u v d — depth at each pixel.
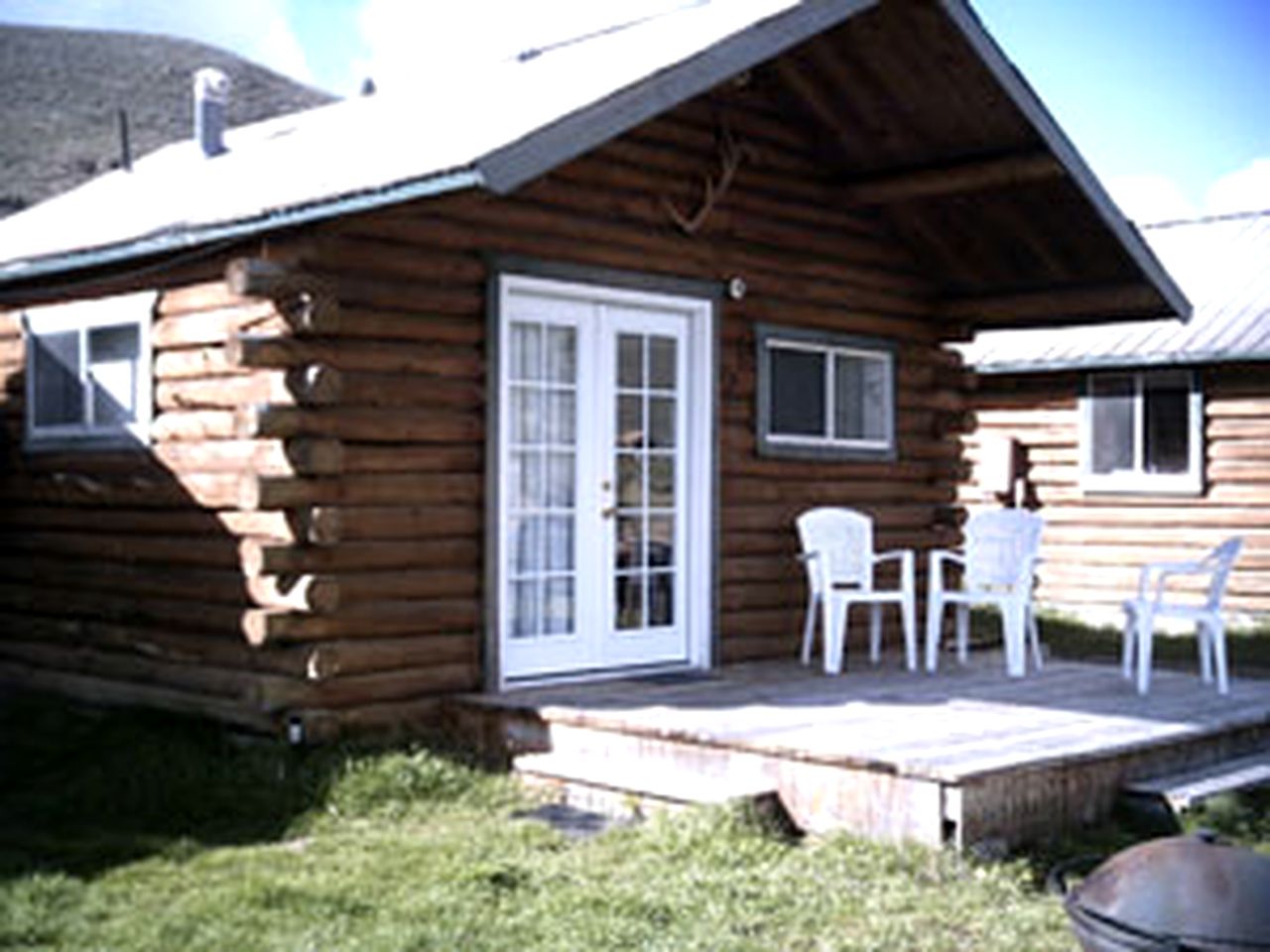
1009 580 8.59
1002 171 8.66
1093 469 14.95
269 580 6.80
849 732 6.22
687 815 5.59
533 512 7.79
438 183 6.02
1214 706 7.32
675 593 8.57
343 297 6.79
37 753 7.03
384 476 7.02
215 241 7.05
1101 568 14.86
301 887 4.87
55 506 8.38
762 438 8.95
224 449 7.15
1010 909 4.81
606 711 6.75
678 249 8.46
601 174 8.03
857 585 9.64
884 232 9.88
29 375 8.58
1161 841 3.69
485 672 7.43
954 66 8.09
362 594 6.95
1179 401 14.41
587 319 8.08
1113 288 9.56
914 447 10.16
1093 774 6.03
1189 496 14.30
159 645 7.62
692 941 4.38
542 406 7.83
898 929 4.55
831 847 5.38
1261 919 3.32
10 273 8.32
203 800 6.09
